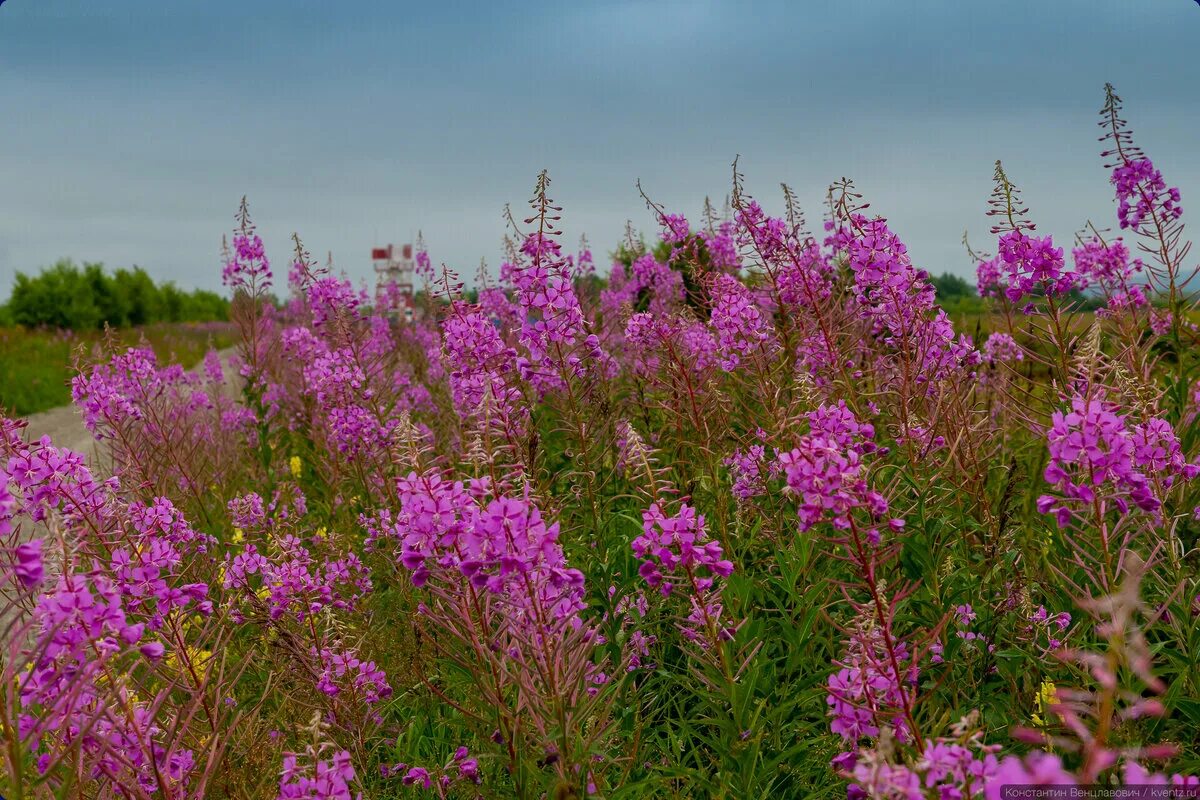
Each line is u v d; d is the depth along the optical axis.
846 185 5.08
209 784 3.47
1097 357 3.67
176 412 9.05
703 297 7.11
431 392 10.03
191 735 3.62
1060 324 4.94
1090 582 3.89
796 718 3.96
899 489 4.48
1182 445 4.83
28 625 2.68
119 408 6.53
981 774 2.12
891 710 2.76
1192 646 3.47
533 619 3.09
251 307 10.13
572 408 5.34
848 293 6.51
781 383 5.75
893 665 2.80
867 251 4.98
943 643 3.97
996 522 4.51
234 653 4.96
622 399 7.19
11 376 20.42
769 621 4.61
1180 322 5.98
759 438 5.38
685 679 4.10
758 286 6.82
